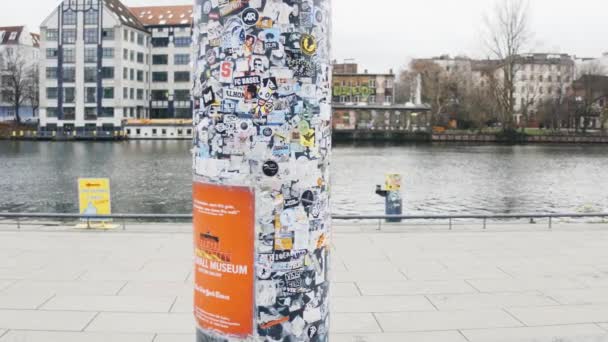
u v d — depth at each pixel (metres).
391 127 100.12
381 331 5.65
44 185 32.88
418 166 48.34
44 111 89.56
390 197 14.09
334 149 74.88
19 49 108.62
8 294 6.72
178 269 7.88
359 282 7.38
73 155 56.75
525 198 30.17
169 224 11.44
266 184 3.39
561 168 47.53
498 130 98.06
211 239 3.52
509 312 6.22
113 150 65.06
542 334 5.57
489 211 25.80
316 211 3.53
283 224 3.43
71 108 89.12
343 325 5.81
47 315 6.02
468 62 113.38
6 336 5.43
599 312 6.23
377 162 52.56
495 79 91.25
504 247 9.48
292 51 3.35
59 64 88.62
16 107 100.81
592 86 106.31
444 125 106.75
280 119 3.37
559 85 121.75
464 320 5.97
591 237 10.34
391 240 10.00
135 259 8.44
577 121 107.69
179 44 94.50
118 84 87.75
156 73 95.19
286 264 3.46
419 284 7.29
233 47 3.35
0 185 32.81
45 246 9.30
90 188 12.34
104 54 87.75
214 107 3.43
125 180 35.66
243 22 3.32
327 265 3.70
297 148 3.41
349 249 9.29
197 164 3.58
